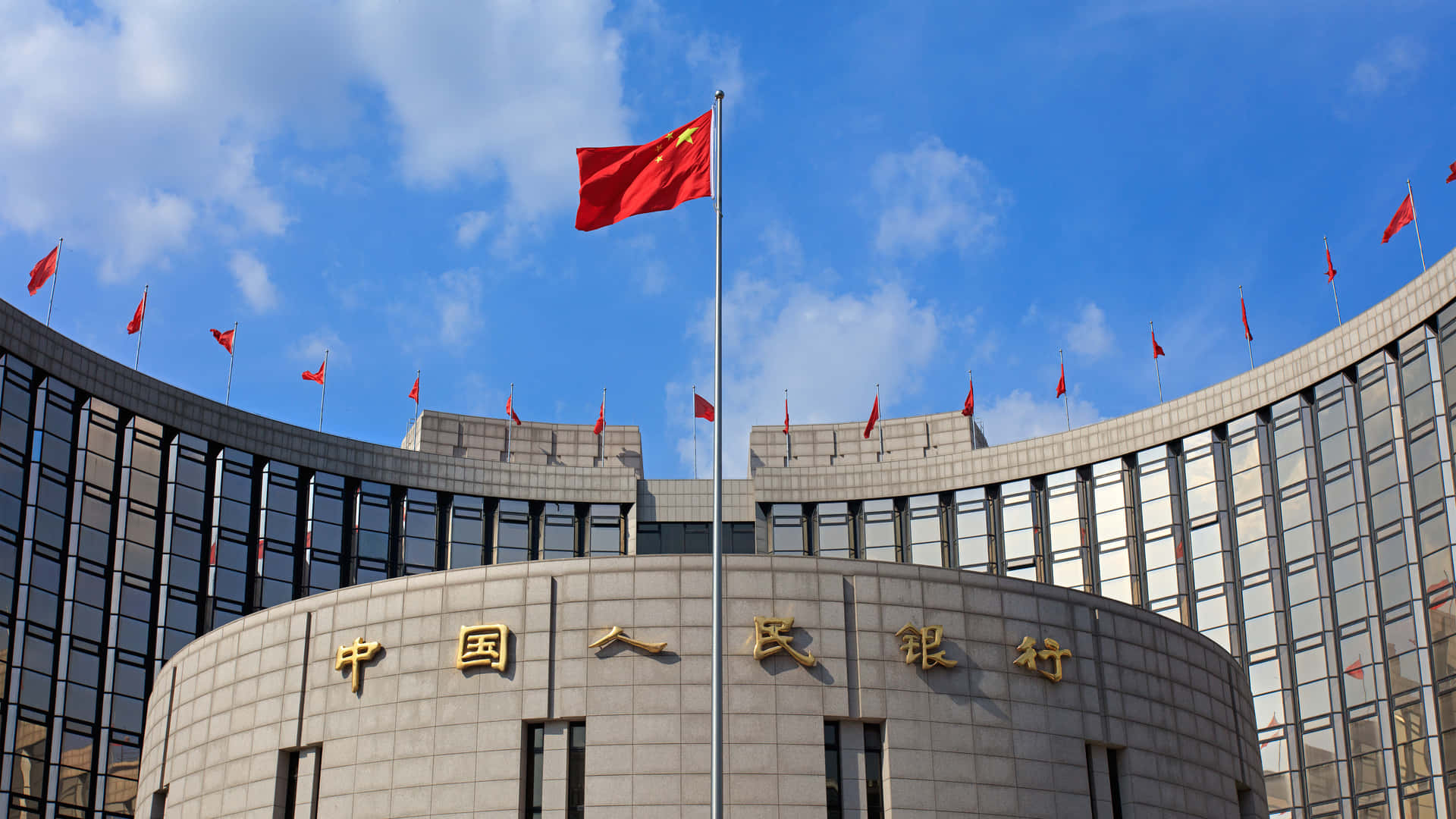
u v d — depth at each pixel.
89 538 64.56
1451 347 61.66
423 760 39.34
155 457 68.56
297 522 72.31
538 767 39.03
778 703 39.03
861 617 40.44
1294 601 66.00
